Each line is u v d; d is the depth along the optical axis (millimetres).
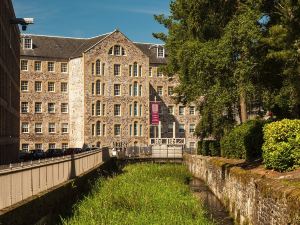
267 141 21688
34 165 16922
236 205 24000
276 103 27328
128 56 81875
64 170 23141
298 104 26078
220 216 25500
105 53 79875
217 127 44719
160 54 88812
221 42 24953
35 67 79562
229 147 35469
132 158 63344
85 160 32312
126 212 21703
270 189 17047
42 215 16250
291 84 24453
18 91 70250
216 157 41000
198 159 46406
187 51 27891
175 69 41281
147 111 83250
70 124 80812
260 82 26219
